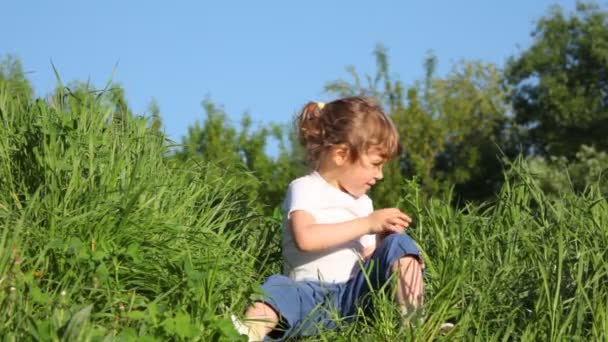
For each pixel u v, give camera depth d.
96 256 3.85
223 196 4.98
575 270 4.30
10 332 3.37
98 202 4.15
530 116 33.03
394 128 4.66
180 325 3.59
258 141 20.09
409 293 4.22
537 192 5.07
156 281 4.01
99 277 3.80
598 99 32.59
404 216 4.41
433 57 31.62
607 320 4.02
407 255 4.29
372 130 4.55
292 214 4.46
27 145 4.32
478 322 4.10
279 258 4.91
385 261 4.30
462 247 4.36
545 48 33.38
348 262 4.53
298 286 4.34
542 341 4.02
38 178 4.23
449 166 31.66
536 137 33.03
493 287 4.32
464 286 4.32
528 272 4.43
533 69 33.12
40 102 4.46
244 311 4.22
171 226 4.21
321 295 4.37
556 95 32.34
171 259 4.08
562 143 32.56
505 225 5.01
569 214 4.92
